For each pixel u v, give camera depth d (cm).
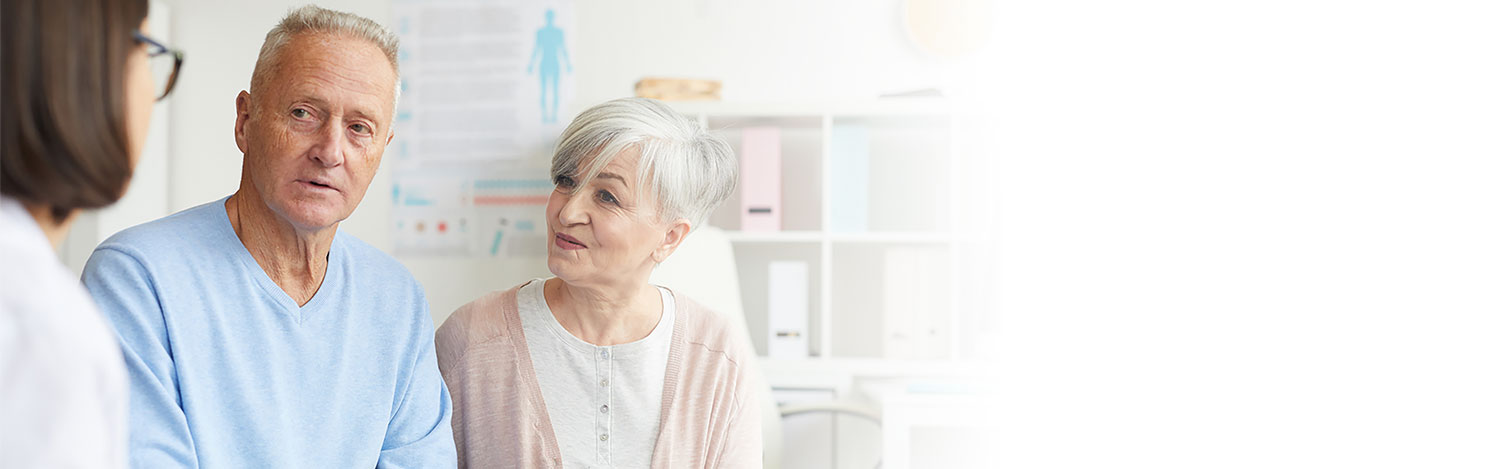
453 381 132
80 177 57
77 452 50
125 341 99
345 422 117
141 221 275
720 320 138
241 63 289
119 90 59
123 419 55
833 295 278
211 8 289
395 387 122
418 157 288
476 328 132
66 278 55
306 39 107
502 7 287
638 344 129
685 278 224
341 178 108
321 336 116
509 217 286
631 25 283
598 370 129
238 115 112
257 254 113
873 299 277
